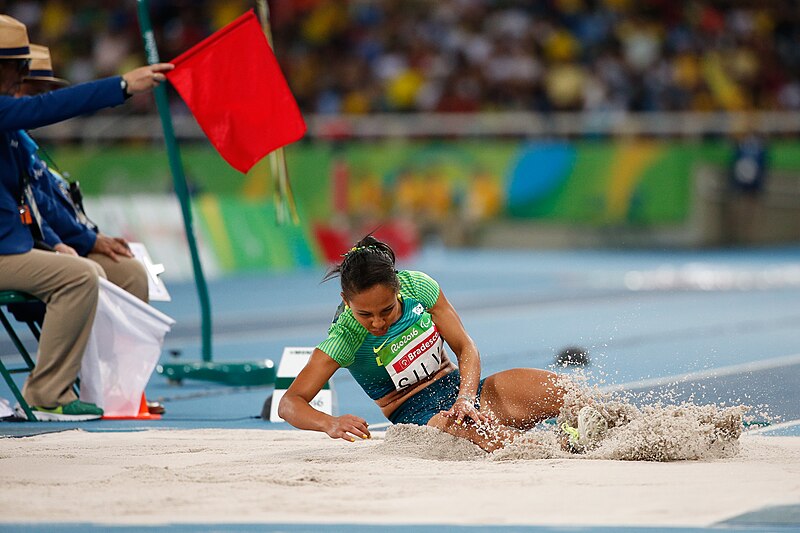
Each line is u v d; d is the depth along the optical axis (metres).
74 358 24.03
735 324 44.09
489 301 55.50
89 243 25.92
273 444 20.08
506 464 16.70
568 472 15.78
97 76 86.50
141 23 28.53
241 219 73.06
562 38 93.75
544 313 49.53
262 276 71.19
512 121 88.94
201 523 12.69
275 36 91.38
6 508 13.55
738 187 91.25
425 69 91.31
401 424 18.31
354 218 84.69
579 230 89.69
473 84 91.38
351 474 15.79
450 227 88.94
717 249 91.81
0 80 23.58
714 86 96.06
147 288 26.50
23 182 24.19
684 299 55.62
